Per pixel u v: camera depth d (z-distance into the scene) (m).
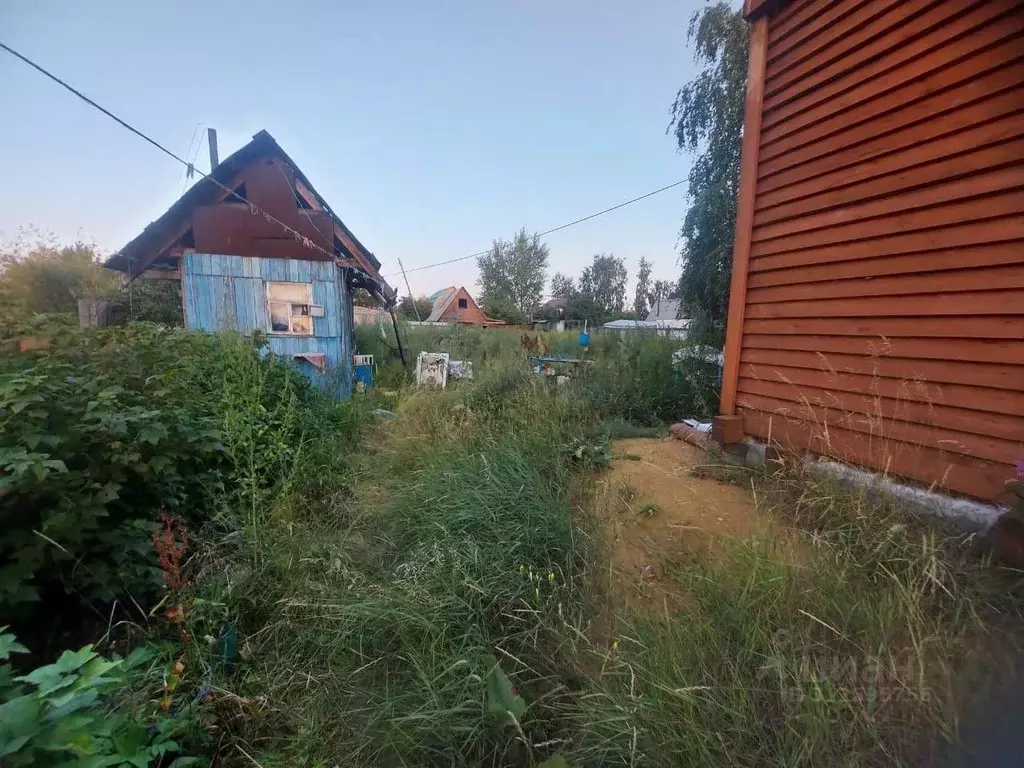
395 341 13.80
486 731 1.50
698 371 5.65
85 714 1.13
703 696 1.41
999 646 1.41
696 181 7.46
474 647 1.78
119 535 2.04
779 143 3.06
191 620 1.84
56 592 1.93
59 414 1.99
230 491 3.02
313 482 3.44
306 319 7.62
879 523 2.04
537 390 4.70
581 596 2.05
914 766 1.17
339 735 1.65
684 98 7.54
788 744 1.26
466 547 2.34
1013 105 1.88
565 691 1.65
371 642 1.93
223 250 7.30
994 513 1.90
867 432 2.51
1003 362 1.94
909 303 2.29
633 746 1.26
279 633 2.06
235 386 3.54
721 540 2.23
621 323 24.08
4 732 0.90
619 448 4.00
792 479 2.73
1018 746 1.16
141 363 2.96
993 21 1.93
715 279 6.82
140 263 7.17
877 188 2.43
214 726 1.53
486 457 3.17
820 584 1.73
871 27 2.41
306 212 7.58
